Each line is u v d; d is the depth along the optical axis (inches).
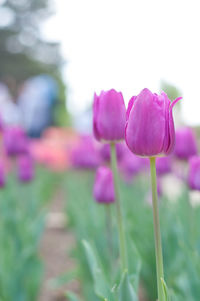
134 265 31.1
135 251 31.2
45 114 200.2
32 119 196.5
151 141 25.7
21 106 196.4
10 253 43.0
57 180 196.4
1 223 51.1
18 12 617.9
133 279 30.2
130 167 83.2
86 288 44.6
